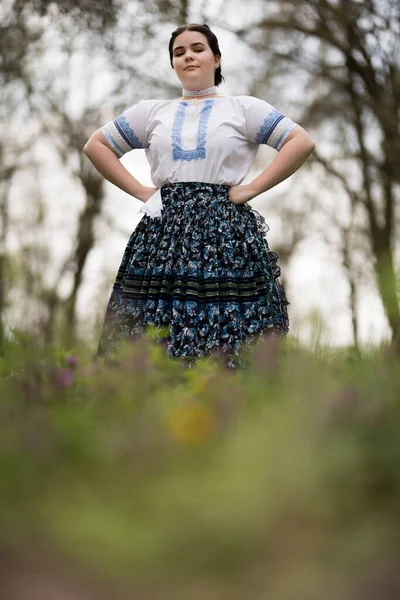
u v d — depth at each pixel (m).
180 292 3.82
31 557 0.90
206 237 3.88
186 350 3.76
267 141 4.05
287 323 4.11
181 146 3.97
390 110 12.74
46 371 1.99
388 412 1.38
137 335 3.83
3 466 1.10
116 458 1.16
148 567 0.89
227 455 1.12
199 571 0.89
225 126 3.99
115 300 3.99
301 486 1.00
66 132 16.75
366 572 0.89
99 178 18.89
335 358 2.14
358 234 16.66
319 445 1.12
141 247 3.96
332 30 12.76
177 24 12.02
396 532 0.98
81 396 1.88
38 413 1.60
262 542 0.93
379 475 1.10
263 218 4.08
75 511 0.98
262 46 13.13
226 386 2.04
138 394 1.73
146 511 0.97
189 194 3.95
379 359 2.08
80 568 0.88
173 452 1.17
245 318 3.86
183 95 4.20
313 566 0.90
